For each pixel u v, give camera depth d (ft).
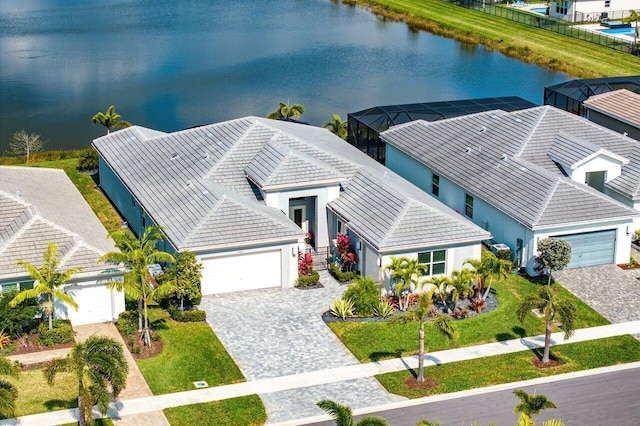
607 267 179.22
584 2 404.36
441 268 168.25
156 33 413.18
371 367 144.05
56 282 144.66
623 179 193.47
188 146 198.90
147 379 138.41
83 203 189.26
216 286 166.20
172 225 169.48
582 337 154.30
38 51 379.14
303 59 364.79
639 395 137.69
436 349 149.69
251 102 307.78
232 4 480.64
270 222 167.63
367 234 167.94
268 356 146.51
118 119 243.40
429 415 131.64
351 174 188.75
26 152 253.44
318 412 131.75
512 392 137.80
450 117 237.25
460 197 197.98
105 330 152.66
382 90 322.96
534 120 206.39
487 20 422.00
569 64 352.69
